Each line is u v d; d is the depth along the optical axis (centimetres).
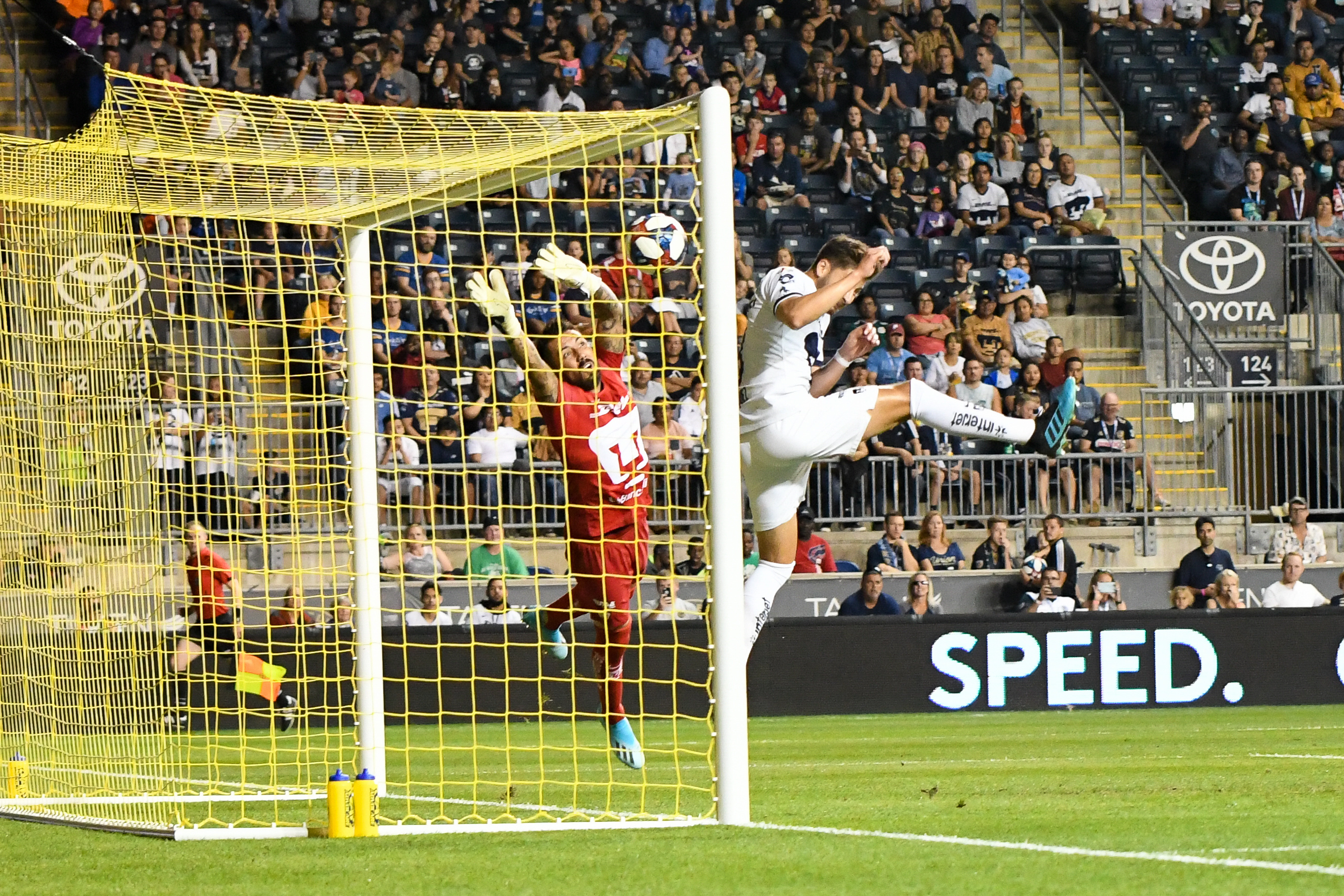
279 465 2953
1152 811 1859
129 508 2430
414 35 6856
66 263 2372
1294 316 6066
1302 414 5456
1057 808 1916
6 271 2423
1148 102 7181
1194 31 7400
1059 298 6275
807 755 2883
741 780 1772
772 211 6388
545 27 6925
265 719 3881
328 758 3120
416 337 5209
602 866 1458
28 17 6669
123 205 2303
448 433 4950
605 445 2131
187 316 2505
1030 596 4575
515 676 3988
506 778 2655
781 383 2270
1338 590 5047
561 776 2656
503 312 2077
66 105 6631
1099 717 3834
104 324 2380
